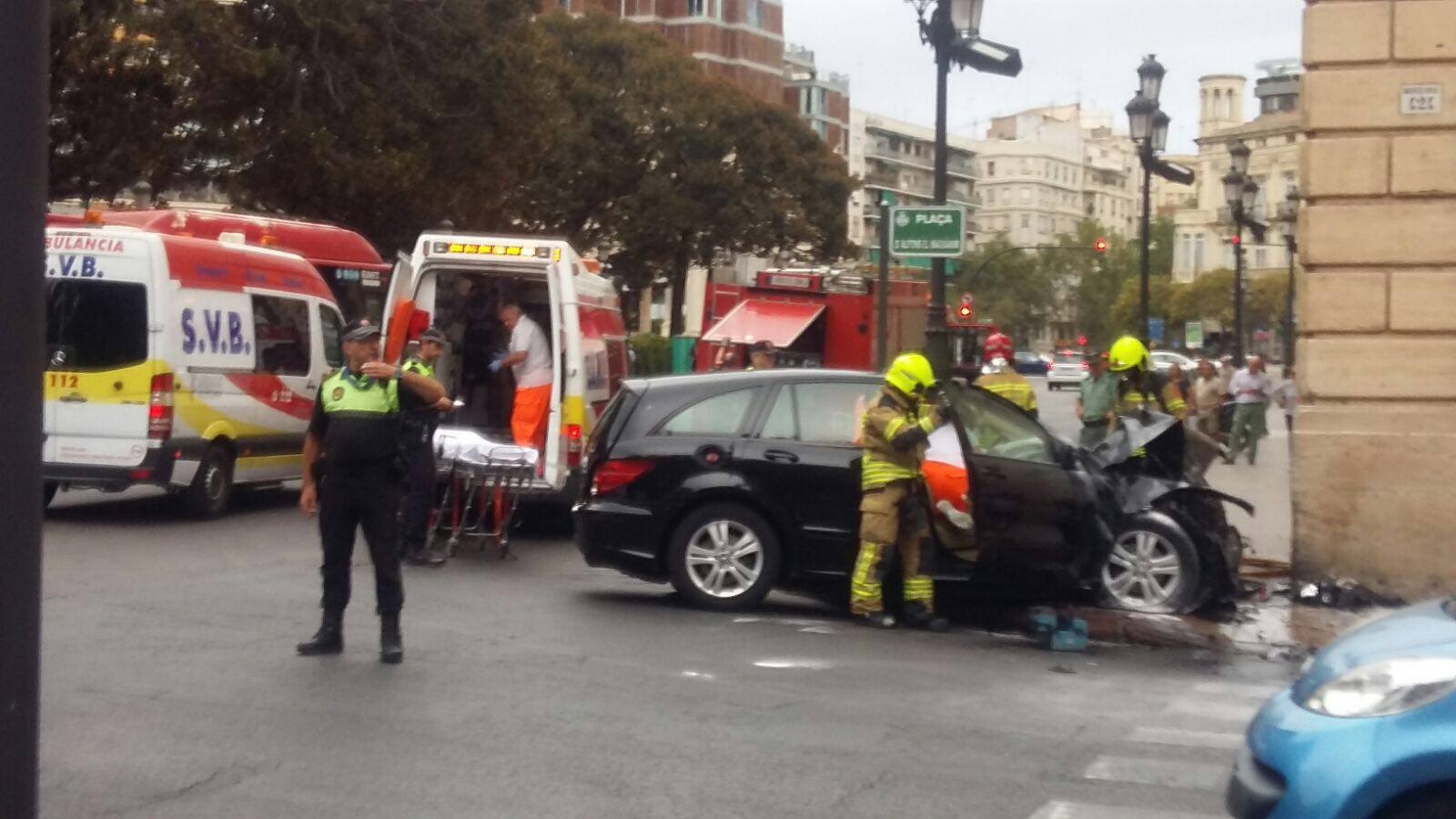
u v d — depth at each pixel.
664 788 7.00
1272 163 90.38
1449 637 5.51
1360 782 5.13
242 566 13.23
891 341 29.67
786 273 28.56
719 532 11.81
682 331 59.41
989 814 6.75
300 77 34.25
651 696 8.81
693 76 57.34
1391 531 12.66
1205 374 31.33
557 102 43.78
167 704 8.24
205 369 16.45
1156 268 120.62
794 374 12.05
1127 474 12.35
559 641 10.41
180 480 16.09
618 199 56.38
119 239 15.82
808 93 123.50
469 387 16.98
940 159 17.44
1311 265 12.85
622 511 11.86
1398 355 12.66
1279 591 13.14
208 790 6.78
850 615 12.03
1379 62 12.58
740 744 7.80
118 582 12.09
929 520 11.39
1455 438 12.53
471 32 36.00
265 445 17.61
